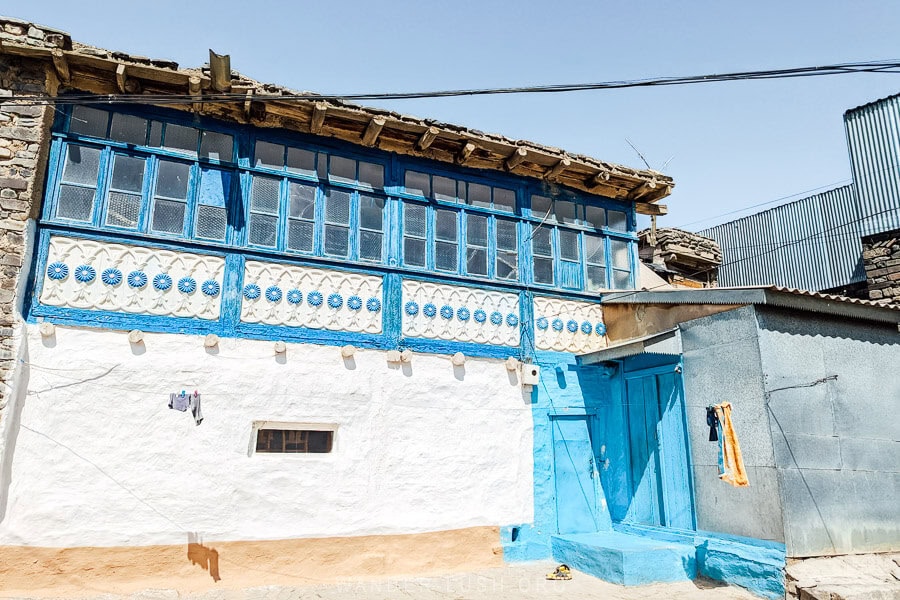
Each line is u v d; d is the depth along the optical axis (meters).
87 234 8.12
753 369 8.52
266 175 9.31
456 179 10.73
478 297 10.33
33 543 7.10
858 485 8.69
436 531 9.06
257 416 8.39
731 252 19.19
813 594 7.23
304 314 9.02
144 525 7.59
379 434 9.05
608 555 8.71
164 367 8.07
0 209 7.65
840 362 9.13
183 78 8.57
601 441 10.84
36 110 8.05
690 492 9.25
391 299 9.60
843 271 16.25
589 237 11.73
